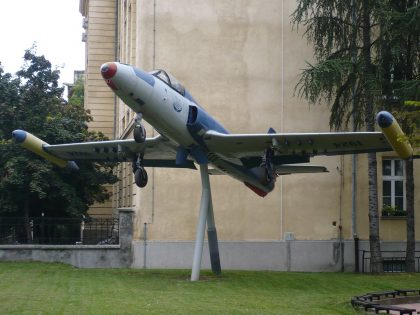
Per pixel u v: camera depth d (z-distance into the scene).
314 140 15.99
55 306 11.65
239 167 18.50
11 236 22.27
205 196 17.50
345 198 23.16
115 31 37.38
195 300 12.93
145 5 22.66
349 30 21.03
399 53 19.72
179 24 22.83
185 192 22.25
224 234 22.42
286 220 22.84
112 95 36.78
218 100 22.88
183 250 21.97
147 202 22.02
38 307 11.51
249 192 22.72
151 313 11.01
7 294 13.42
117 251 21.66
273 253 22.59
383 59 20.33
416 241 23.31
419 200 23.52
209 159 17.78
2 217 22.66
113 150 18.50
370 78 19.75
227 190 22.59
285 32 23.45
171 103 15.75
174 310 11.44
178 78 22.66
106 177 25.48
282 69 23.31
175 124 16.09
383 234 23.14
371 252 20.77
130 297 13.13
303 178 23.05
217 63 22.97
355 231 23.02
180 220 22.12
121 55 32.59
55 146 18.44
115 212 32.72
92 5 37.44
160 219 22.03
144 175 18.02
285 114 23.19
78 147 18.41
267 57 23.30
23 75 25.41
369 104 20.20
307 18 22.55
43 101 24.95
